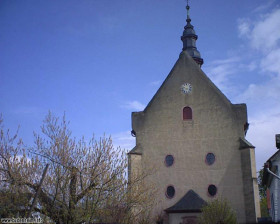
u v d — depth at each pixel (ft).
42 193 61.11
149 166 103.76
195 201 97.14
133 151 105.70
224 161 101.50
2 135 63.46
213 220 85.20
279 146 75.46
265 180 91.66
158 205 101.04
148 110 110.52
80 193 63.21
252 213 94.32
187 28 149.89
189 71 111.45
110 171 66.33
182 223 95.91
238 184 98.63
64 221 61.21
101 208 63.41
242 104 105.29
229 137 103.09
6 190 59.93
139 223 76.13
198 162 103.04
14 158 62.39
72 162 65.05
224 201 89.71
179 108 108.47
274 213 81.15
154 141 107.24
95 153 66.59
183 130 106.42
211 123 105.40
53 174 62.95
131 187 69.77
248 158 98.63
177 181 102.47
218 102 106.63
